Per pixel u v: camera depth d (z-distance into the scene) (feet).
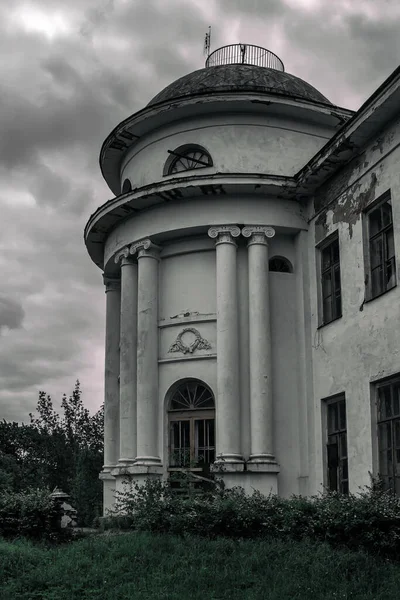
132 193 66.85
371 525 40.81
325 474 60.34
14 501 53.42
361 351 55.67
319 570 37.27
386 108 52.16
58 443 141.79
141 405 65.67
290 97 67.36
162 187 65.41
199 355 65.16
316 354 62.64
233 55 80.79
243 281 65.41
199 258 67.62
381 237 55.52
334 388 59.16
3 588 38.09
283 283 66.03
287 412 63.67
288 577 36.91
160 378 66.74
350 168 59.41
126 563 41.16
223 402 62.23
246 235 64.90
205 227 65.77
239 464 60.49
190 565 40.34
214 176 64.03
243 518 46.21
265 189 64.64
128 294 69.72
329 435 60.70
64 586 38.34
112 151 75.61
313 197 65.21
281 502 47.42
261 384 62.49
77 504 110.83
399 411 51.65
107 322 78.84
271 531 45.19
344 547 41.19
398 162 52.60
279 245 66.90
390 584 35.24
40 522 52.42
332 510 42.96
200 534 46.68
